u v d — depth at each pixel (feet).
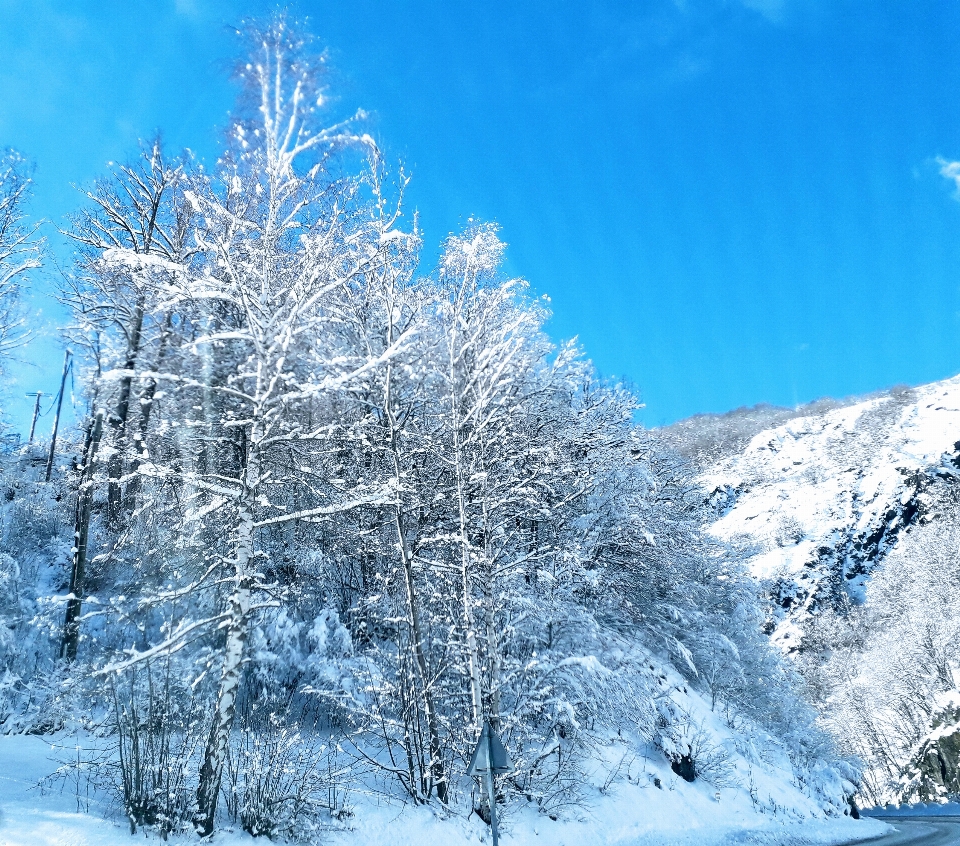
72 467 53.36
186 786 30.04
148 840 25.61
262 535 47.14
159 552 42.04
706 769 59.06
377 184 41.78
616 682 48.98
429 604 45.37
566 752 46.52
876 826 73.00
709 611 81.30
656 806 48.88
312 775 32.83
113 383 35.63
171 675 35.32
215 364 36.09
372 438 43.39
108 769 30.58
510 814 39.42
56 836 23.72
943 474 421.59
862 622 285.84
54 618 45.37
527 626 49.32
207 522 39.52
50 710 38.24
